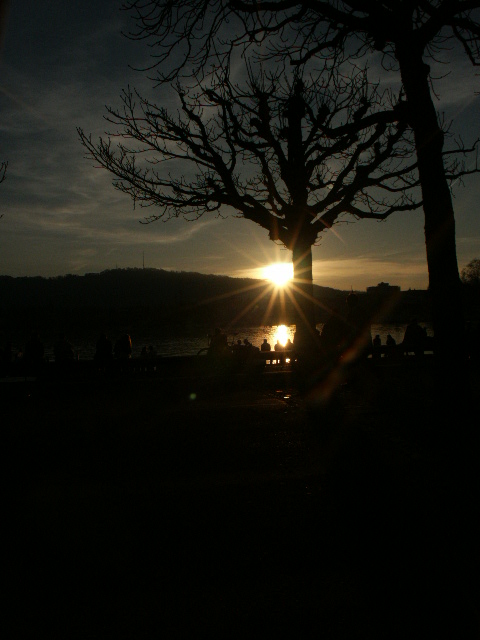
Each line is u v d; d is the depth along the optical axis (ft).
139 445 30.96
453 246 29.86
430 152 30.14
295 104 50.14
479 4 29.89
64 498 22.09
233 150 51.24
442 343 29.68
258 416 38.75
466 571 14.28
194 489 22.84
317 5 32.78
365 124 36.78
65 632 12.85
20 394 58.70
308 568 15.74
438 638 12.30
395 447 25.07
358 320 49.37
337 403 40.29
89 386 61.36
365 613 13.33
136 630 12.89
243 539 17.79
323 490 22.08
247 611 13.57
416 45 30.78
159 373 68.23
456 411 29.17
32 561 16.55
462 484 19.24
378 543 17.12
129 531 18.65
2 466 27.25
